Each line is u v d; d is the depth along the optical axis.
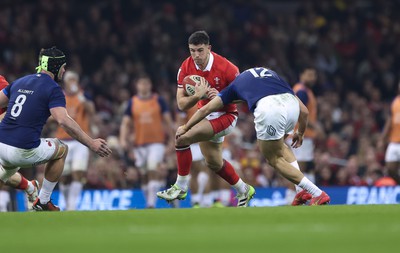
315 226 23.61
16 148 33.00
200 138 35.75
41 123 33.44
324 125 70.00
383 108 78.06
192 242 20.31
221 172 37.38
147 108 54.16
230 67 36.72
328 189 53.28
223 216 27.28
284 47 84.62
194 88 35.62
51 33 75.50
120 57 75.56
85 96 51.66
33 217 27.86
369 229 22.77
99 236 21.84
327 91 78.00
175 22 81.56
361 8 93.19
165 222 25.56
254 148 60.97
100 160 55.81
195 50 35.97
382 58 86.62
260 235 21.55
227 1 89.56
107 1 84.50
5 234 22.73
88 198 51.72
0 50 73.31
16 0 78.00
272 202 53.16
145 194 53.59
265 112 33.91
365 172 60.84
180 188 37.03
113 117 69.56
